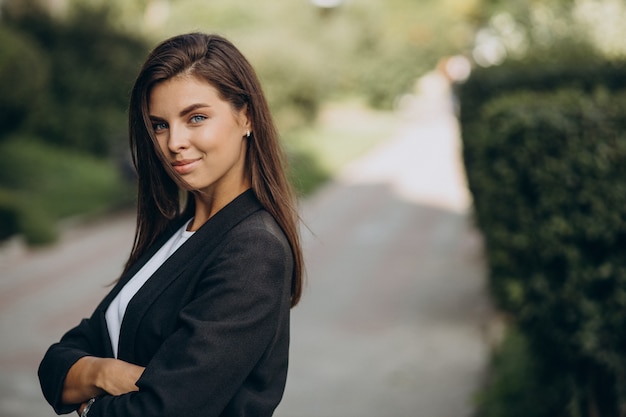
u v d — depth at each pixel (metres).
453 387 6.43
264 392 1.88
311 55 26.66
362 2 39.03
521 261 4.63
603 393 4.41
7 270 11.95
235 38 24.69
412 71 38.62
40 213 14.14
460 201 17.88
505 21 12.66
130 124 1.96
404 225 15.41
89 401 1.88
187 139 1.87
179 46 1.89
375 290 10.30
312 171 21.42
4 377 6.89
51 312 9.42
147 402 1.71
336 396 6.37
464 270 11.22
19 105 18.23
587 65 8.91
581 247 4.32
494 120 5.30
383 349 7.70
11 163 18.52
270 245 1.83
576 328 4.32
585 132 4.31
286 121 25.23
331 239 14.17
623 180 4.25
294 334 8.30
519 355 5.94
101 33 21.77
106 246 13.77
